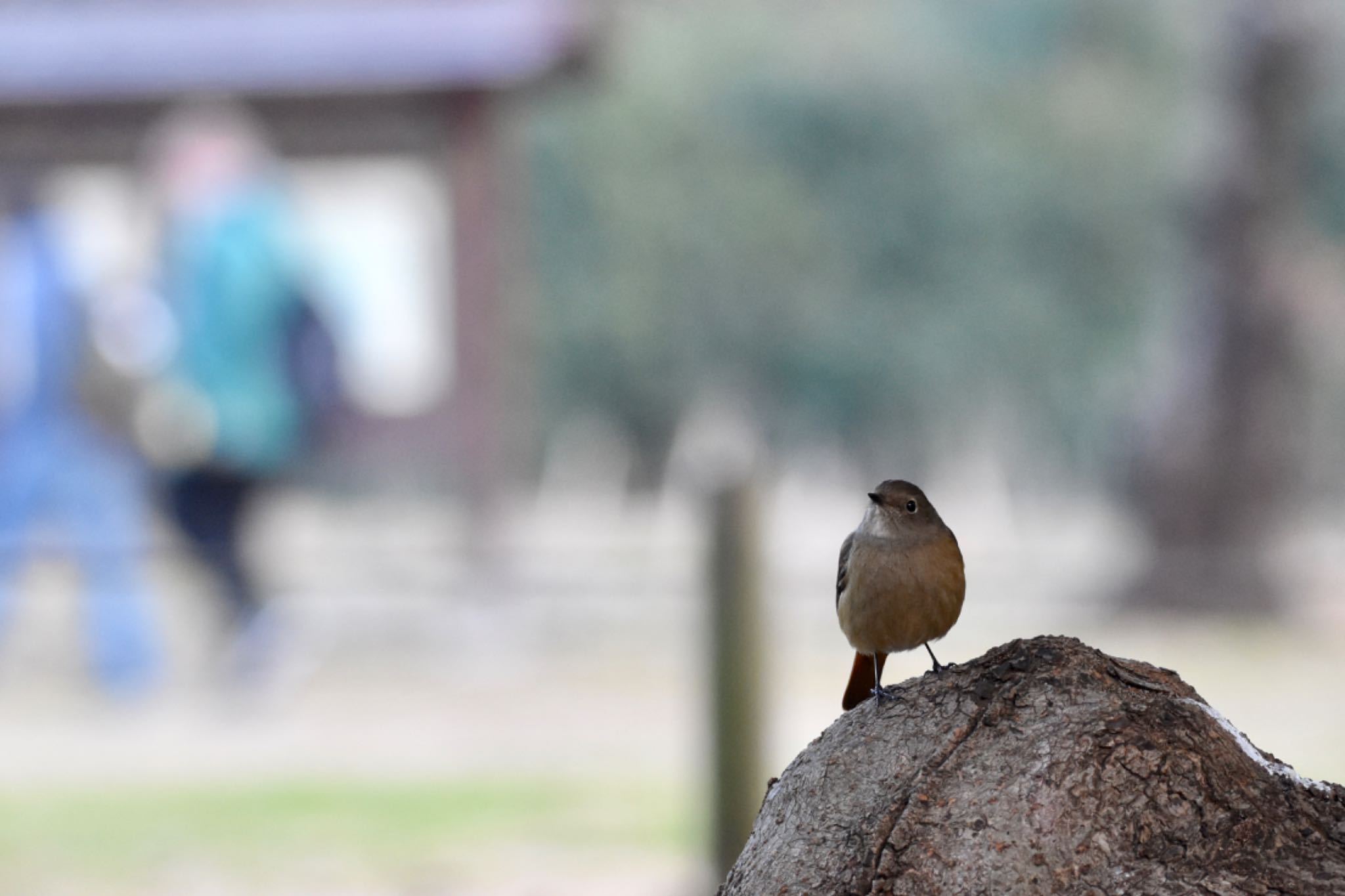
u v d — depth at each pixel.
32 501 15.40
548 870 9.05
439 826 10.15
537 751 12.36
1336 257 27.77
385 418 17.12
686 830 9.91
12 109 17.34
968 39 42.97
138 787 11.45
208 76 16.95
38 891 8.74
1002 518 33.50
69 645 16.64
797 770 3.72
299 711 14.12
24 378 15.42
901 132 41.69
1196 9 41.09
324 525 26.36
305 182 17.39
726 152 41.34
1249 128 22.41
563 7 16.98
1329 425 32.22
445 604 15.39
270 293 15.13
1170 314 36.66
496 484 17.16
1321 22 22.66
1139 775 3.35
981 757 3.45
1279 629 16.14
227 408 14.97
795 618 14.12
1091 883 3.27
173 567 16.19
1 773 12.04
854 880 3.40
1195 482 22.09
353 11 17.14
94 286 16.11
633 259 40.62
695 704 13.05
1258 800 3.36
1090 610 15.67
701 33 42.66
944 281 41.75
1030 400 41.97
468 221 17.28
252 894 8.72
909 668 13.54
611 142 40.72
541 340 40.62
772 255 40.88
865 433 42.34
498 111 17.31
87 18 17.14
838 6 43.88
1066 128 41.16
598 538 21.98
